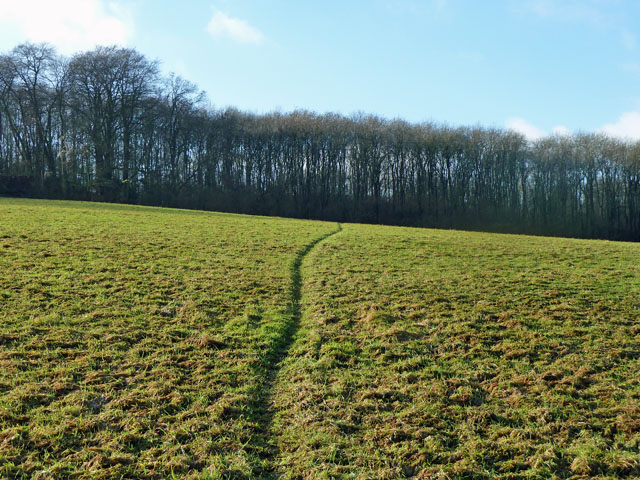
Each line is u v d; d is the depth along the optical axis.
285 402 10.02
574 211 94.81
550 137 95.88
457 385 10.77
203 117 89.12
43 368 10.97
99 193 73.88
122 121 77.00
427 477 7.58
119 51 72.69
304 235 33.84
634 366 11.82
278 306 16.41
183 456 7.93
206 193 85.19
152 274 19.50
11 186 68.94
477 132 94.38
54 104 74.12
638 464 7.79
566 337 13.84
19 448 7.98
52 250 22.58
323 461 7.96
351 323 14.98
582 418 9.34
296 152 94.75
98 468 7.59
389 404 9.92
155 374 10.97
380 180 97.69
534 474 7.65
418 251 27.94
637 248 32.47
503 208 95.06
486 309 16.30
